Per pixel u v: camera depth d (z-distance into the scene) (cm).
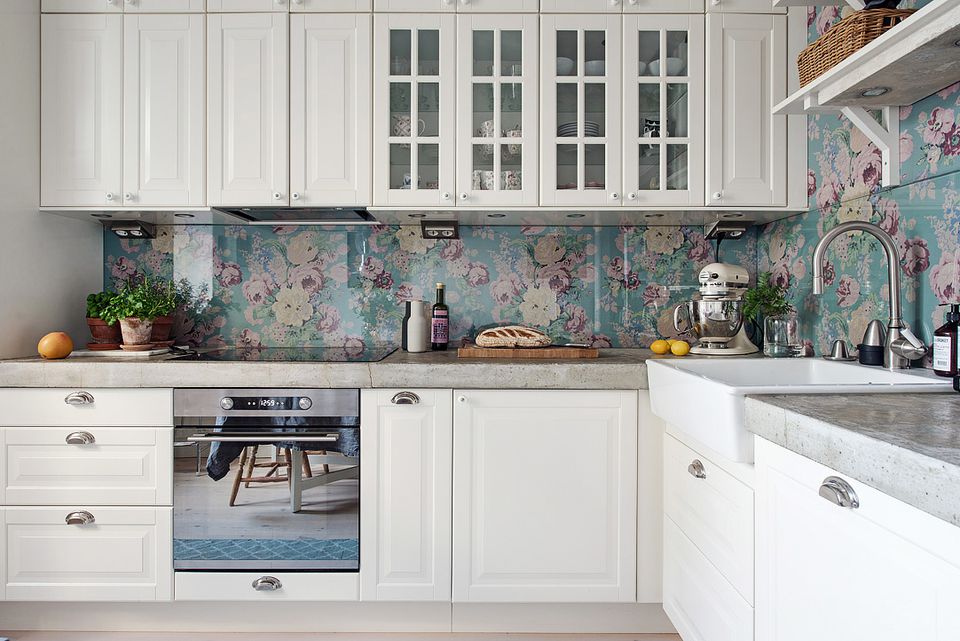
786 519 106
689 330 243
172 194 214
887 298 166
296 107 212
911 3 153
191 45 212
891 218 164
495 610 200
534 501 190
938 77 134
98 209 214
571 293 249
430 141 212
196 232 249
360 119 212
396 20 211
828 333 198
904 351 144
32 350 213
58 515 191
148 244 249
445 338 238
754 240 249
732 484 133
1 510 190
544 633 200
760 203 211
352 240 250
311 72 212
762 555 116
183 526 191
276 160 212
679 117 213
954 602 67
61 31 213
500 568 191
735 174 211
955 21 106
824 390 119
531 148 211
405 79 211
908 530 75
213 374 189
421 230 247
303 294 250
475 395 190
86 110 214
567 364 189
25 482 191
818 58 151
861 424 89
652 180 213
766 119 212
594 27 210
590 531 191
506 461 190
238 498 191
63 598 191
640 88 212
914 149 153
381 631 200
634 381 189
